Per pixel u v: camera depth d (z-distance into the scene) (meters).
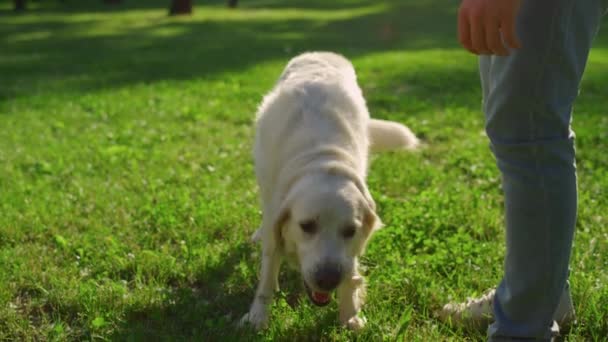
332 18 12.98
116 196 3.09
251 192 3.12
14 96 5.61
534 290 1.84
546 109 1.73
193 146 3.87
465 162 3.52
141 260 2.54
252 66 7.05
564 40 1.70
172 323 2.23
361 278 2.22
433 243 2.61
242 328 2.18
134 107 5.01
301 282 2.44
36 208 2.96
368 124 2.71
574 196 1.79
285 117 2.38
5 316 2.26
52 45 9.83
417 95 5.33
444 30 10.64
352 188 2.16
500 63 1.75
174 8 14.58
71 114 4.82
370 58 7.32
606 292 2.22
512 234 1.82
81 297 2.32
